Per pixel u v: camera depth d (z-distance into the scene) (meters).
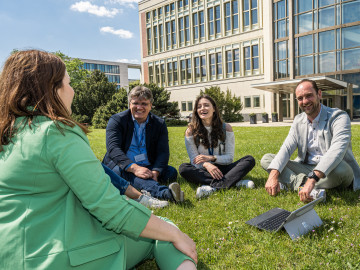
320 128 3.37
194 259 1.40
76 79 38.34
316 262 1.94
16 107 1.13
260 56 31.28
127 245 1.46
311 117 3.44
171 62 40.75
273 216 2.64
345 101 24.45
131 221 1.22
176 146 9.09
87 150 1.18
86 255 1.15
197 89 37.94
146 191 3.35
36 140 1.09
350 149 3.40
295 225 2.37
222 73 35.19
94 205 1.14
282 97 27.33
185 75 39.16
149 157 4.00
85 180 1.13
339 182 3.23
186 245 1.38
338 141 3.11
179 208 3.08
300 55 25.91
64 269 1.09
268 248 2.16
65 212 1.16
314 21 24.83
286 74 27.36
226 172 4.00
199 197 3.46
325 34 24.30
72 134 1.17
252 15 31.89
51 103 1.17
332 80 20.42
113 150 3.62
